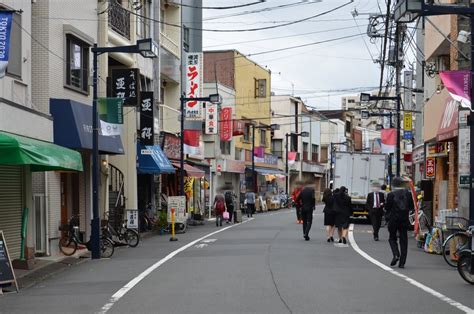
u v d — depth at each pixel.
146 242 26.17
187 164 43.22
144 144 32.12
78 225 21.88
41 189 19.97
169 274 15.60
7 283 13.54
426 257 19.27
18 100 18.09
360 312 10.47
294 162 75.69
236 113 58.00
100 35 26.36
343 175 39.19
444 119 24.48
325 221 24.42
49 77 21.00
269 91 68.38
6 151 14.09
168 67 39.25
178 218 31.09
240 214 39.75
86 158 24.89
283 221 39.97
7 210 17.31
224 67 57.69
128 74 26.58
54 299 12.36
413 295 12.13
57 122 21.16
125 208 29.41
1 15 13.96
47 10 20.98
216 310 10.73
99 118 21.52
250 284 13.61
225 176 55.69
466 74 17.00
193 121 46.06
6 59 13.90
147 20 34.44
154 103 34.03
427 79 33.34
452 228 17.91
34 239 18.73
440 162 28.81
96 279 15.20
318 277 14.62
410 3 14.60
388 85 42.50
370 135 111.06
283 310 10.67
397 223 16.59
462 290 12.73
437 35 26.73
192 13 47.09
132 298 12.17
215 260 18.41
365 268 16.34
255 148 62.62
